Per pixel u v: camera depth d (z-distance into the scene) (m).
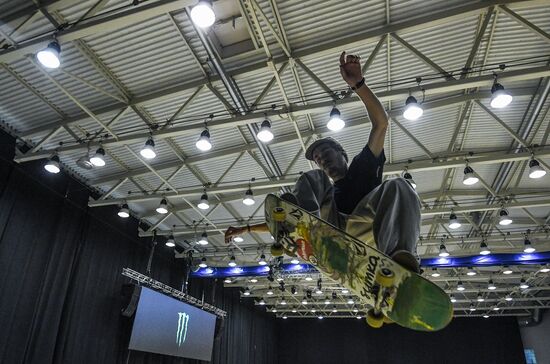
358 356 20.39
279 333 21.75
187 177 9.06
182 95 6.55
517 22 5.38
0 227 6.93
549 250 10.96
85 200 9.05
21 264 7.26
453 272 15.47
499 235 11.29
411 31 5.35
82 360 8.43
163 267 11.94
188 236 12.16
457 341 19.89
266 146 7.50
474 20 5.38
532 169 6.55
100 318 9.07
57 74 6.07
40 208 7.82
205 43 5.21
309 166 8.70
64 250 8.28
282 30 5.41
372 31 5.42
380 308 1.07
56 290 7.95
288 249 1.30
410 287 0.97
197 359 12.06
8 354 6.80
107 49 5.67
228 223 11.25
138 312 9.75
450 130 7.59
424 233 11.84
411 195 1.17
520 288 15.67
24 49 4.79
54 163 7.13
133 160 8.34
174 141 7.76
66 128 7.04
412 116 5.36
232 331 16.14
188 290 13.20
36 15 4.97
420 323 0.99
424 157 8.36
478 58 6.05
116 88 6.36
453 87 5.35
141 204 10.25
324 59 5.92
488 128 7.54
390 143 7.91
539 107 6.40
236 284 16.23
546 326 17.27
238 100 6.06
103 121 6.99
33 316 7.35
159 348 10.34
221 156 8.02
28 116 7.00
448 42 5.73
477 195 9.65
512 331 19.62
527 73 5.07
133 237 10.68
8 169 7.23
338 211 1.34
